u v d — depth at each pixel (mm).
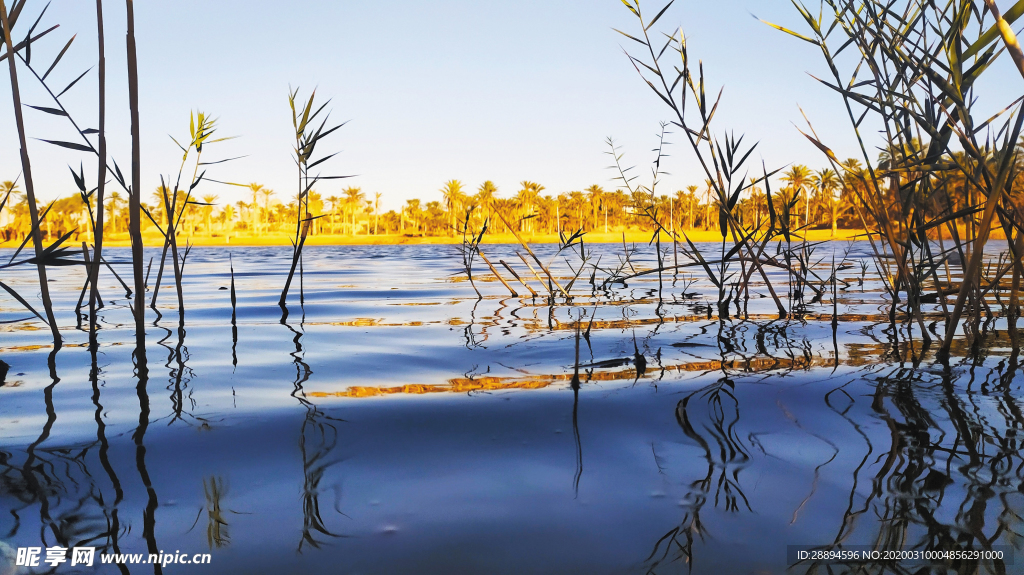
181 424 1672
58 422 1690
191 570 962
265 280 8273
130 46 2713
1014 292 2641
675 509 1157
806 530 1067
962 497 1166
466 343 2998
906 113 2174
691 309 4438
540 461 1400
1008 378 2068
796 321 3699
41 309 4695
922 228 2590
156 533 1080
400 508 1174
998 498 1155
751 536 1053
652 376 2215
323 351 2814
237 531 1088
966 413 1677
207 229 88688
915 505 1144
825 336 3086
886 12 2197
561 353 2699
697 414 1729
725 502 1178
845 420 1641
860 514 1115
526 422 1680
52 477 1309
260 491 1248
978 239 2285
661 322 3705
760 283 6805
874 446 1443
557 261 14148
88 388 2090
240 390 2059
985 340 2861
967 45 2207
